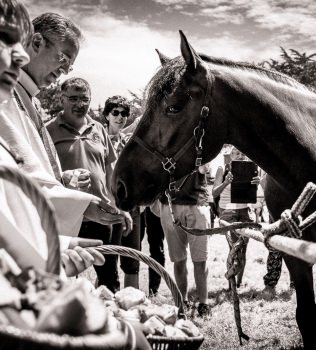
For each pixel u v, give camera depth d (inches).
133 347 55.7
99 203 109.5
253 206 341.7
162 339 74.7
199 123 146.0
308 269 154.0
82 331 46.3
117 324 57.0
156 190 151.3
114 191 153.6
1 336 42.2
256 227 125.6
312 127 147.3
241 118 145.7
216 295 282.5
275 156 144.9
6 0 60.5
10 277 49.1
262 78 149.4
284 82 151.3
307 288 154.6
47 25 126.0
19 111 107.2
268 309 255.8
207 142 147.2
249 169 171.9
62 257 82.9
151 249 271.3
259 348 207.5
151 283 267.6
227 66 150.0
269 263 285.3
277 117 144.3
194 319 239.0
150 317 81.4
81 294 45.8
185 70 146.3
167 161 148.5
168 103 146.2
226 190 270.8
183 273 246.2
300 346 207.0
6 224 61.0
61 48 126.5
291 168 144.2
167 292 279.1
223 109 146.2
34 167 98.2
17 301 46.3
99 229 207.8
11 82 63.8
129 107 250.8
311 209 140.6
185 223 239.9
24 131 107.1
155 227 269.9
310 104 150.4
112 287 214.7
